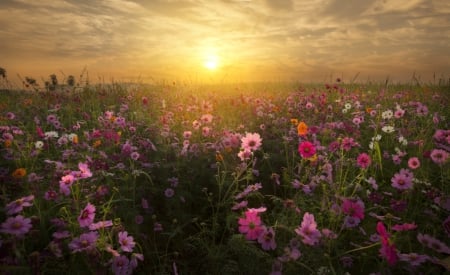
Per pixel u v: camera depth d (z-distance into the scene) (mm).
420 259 2016
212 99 7980
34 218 2307
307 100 7699
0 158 3598
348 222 2418
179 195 3256
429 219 2676
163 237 2834
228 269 2287
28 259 1974
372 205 2938
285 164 3994
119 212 2766
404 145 4285
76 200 2523
